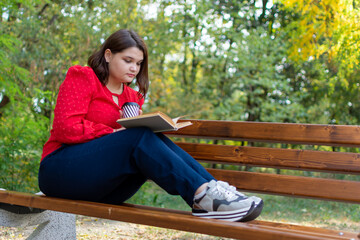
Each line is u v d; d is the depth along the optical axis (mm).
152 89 12484
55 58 7410
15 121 5723
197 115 13133
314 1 6324
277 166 2305
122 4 9656
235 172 2371
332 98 10969
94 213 1755
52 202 1887
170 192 1815
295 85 12812
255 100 12203
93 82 2037
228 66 13242
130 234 3820
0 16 7102
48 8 9273
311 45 6852
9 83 5930
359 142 2150
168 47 11516
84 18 8789
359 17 5625
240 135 2420
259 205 1708
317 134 2242
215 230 1491
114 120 2104
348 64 6051
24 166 5445
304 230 1642
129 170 1861
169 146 2002
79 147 1939
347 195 2092
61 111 1946
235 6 12562
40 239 2586
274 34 11914
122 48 2098
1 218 2182
